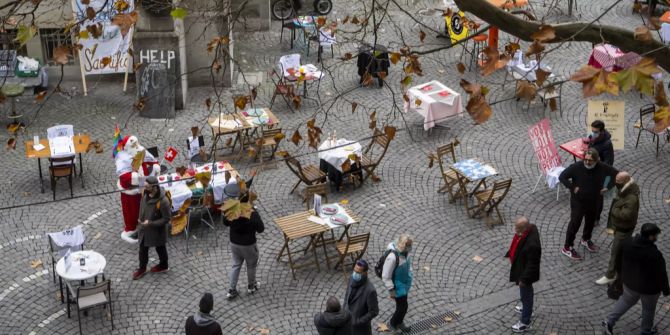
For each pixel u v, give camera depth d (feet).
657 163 58.18
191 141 54.65
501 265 47.26
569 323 42.37
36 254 47.80
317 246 47.29
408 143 60.75
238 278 45.29
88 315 42.86
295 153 59.26
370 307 37.40
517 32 29.71
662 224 51.08
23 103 66.03
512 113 65.36
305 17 75.51
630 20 81.05
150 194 44.29
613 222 43.80
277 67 71.51
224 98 67.62
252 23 79.71
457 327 42.16
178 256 47.91
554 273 46.44
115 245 48.88
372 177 54.80
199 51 68.64
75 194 54.13
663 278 38.40
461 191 51.93
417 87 63.05
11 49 65.98
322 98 67.56
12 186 55.01
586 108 66.13
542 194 54.44
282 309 43.55
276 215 52.06
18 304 43.68
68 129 55.31
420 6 84.23
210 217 49.26
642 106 64.95
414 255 48.19
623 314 41.14
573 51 75.72
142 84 63.77
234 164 58.03
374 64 67.00
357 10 82.99
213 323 35.76
